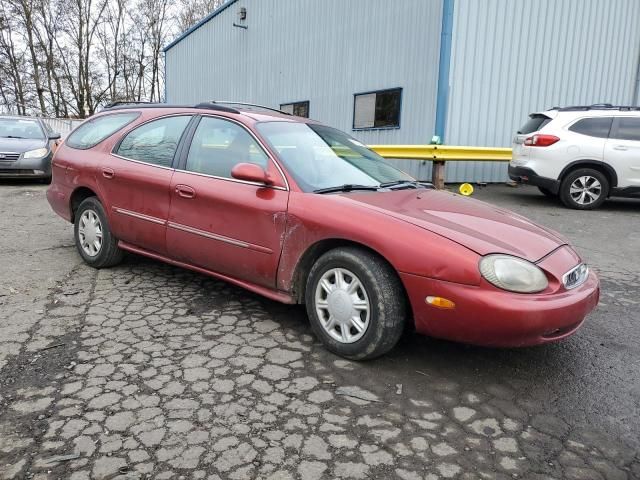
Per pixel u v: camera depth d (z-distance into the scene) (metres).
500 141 11.27
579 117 8.81
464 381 2.95
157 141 4.29
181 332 3.45
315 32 13.82
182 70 21.66
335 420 2.52
